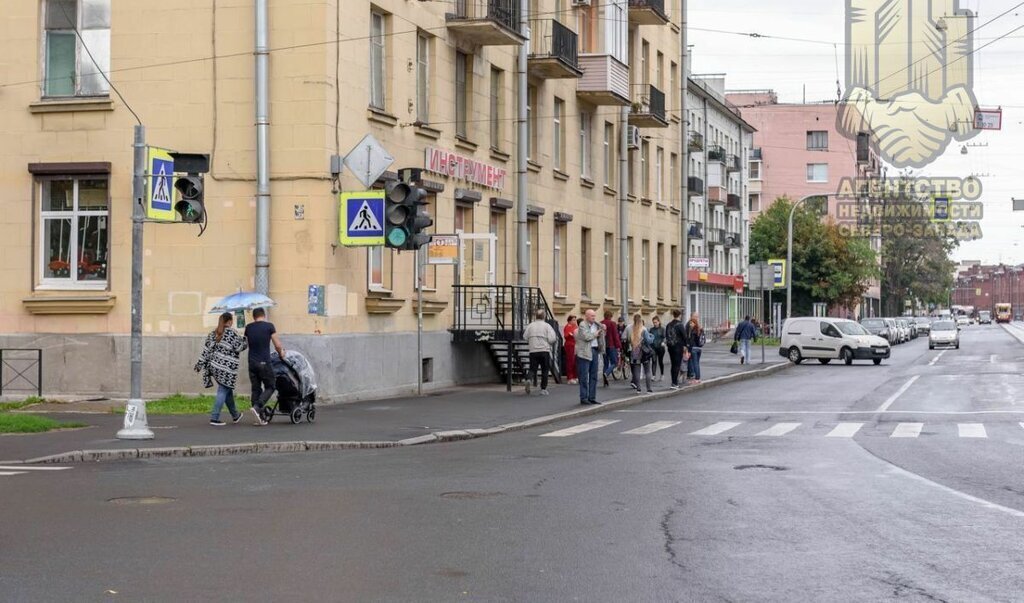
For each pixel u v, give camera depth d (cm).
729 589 775
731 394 2950
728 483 1301
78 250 2414
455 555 887
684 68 4912
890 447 1708
